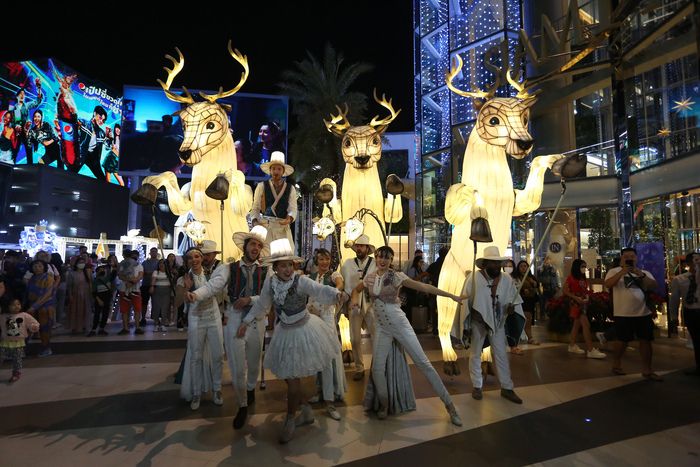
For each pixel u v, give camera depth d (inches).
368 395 169.0
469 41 748.6
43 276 284.7
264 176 1357.0
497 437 143.4
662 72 413.1
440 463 124.9
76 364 253.3
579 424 155.0
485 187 215.6
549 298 448.8
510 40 687.1
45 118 1699.1
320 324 146.5
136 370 238.2
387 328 160.1
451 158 746.2
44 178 1611.7
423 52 874.8
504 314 185.5
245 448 135.6
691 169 345.4
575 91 481.7
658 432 147.6
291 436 140.5
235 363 156.4
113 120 2015.3
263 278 168.9
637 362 258.1
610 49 406.6
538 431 148.7
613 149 513.3
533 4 586.2
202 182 230.7
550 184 514.3
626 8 375.9
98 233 1823.3
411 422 157.3
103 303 368.2
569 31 396.8
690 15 325.4
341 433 147.3
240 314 162.9
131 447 136.6
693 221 376.8
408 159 1393.9
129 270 374.0
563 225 524.4
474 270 181.9
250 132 1358.3
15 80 1610.5
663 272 357.4
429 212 843.4
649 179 390.9
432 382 155.5
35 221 1576.0
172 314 433.7
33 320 221.3
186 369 179.8
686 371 229.6
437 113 852.0
